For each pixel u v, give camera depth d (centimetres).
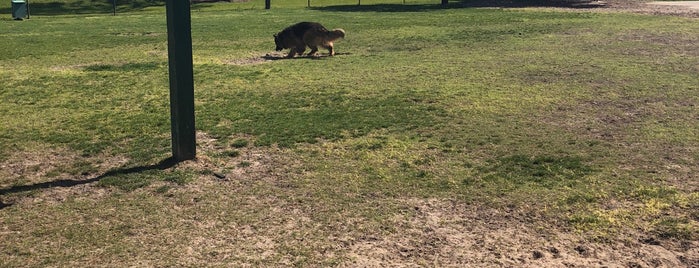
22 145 859
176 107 749
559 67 1395
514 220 573
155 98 1155
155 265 490
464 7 3366
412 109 1016
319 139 856
